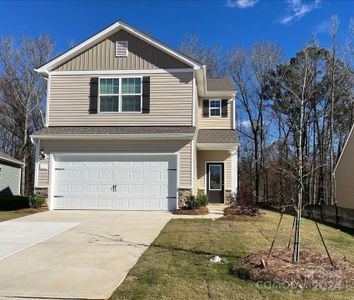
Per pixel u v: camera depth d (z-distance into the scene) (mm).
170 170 14805
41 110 32688
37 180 15078
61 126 15812
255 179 32594
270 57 31938
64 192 15000
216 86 21672
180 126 15523
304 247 8398
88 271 6406
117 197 14883
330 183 26422
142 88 15727
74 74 16031
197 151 19719
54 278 6027
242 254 7543
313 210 18172
